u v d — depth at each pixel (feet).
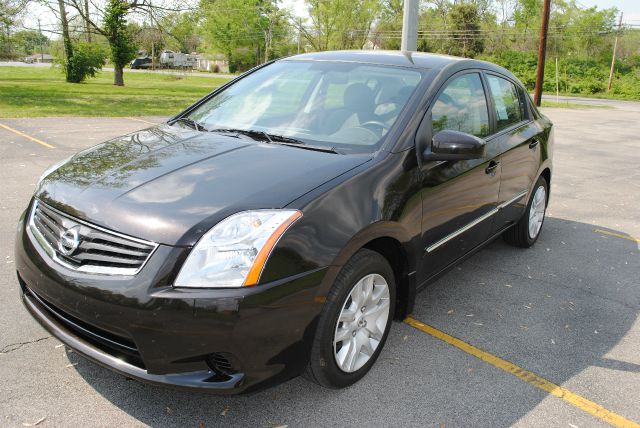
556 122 65.51
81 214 8.21
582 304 13.61
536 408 9.32
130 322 7.39
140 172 9.05
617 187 28.27
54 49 112.06
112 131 37.29
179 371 7.53
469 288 14.19
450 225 11.50
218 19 220.43
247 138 10.77
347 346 9.11
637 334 12.20
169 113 53.57
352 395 9.32
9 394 8.75
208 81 140.97
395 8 197.57
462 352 10.96
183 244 7.52
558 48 211.20
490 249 17.39
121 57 105.70
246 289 7.41
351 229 8.51
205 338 7.35
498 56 199.11
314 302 8.07
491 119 13.69
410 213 9.90
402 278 10.51
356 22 181.37
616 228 20.57
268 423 8.48
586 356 11.14
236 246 7.55
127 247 7.71
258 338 7.58
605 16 213.05
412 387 9.66
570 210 23.03
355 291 8.99
